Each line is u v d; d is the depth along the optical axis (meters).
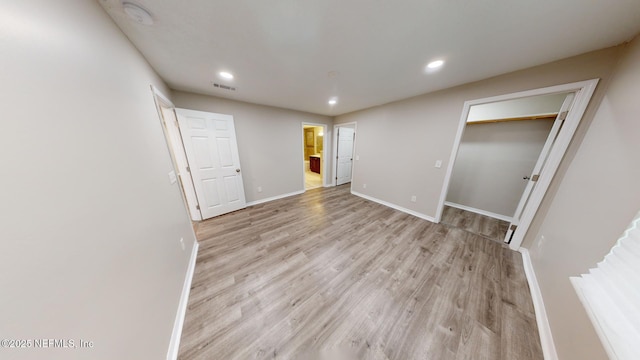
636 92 1.05
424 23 1.18
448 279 1.68
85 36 0.81
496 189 3.04
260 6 1.04
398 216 3.01
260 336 1.21
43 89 0.56
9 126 0.45
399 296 1.51
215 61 1.69
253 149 3.38
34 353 0.45
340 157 4.91
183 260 1.64
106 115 0.89
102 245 0.71
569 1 0.98
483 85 2.13
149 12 1.06
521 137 2.75
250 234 2.46
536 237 1.85
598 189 1.14
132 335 0.80
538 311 1.35
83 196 0.65
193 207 2.81
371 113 3.53
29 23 0.54
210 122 2.77
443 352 1.13
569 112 1.65
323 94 2.70
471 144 3.21
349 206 3.46
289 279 1.69
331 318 1.33
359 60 1.68
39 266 0.49
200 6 1.03
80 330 0.57
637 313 0.72
